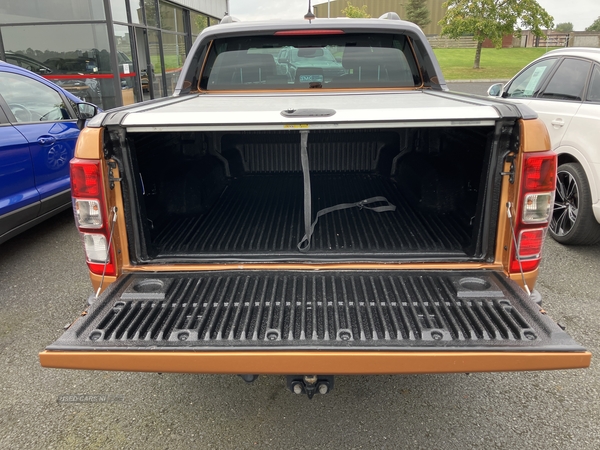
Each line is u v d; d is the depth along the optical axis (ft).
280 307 6.58
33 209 14.26
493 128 6.81
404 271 7.35
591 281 13.03
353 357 5.69
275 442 7.59
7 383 9.04
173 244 9.17
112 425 7.97
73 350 5.79
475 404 8.44
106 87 31.07
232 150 13.65
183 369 5.80
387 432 7.79
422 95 10.55
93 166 6.79
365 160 14.07
